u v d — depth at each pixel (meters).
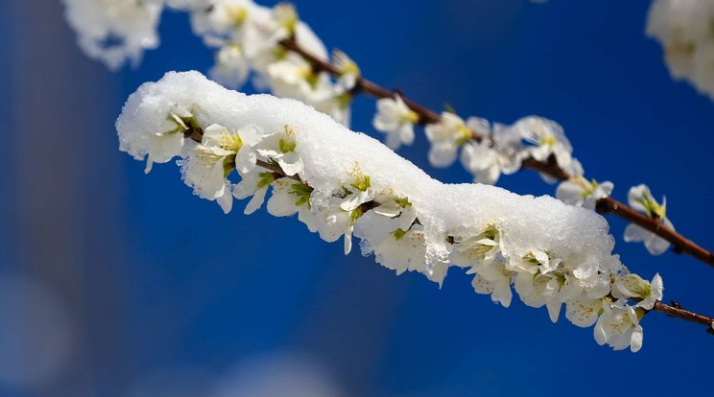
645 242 1.38
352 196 1.23
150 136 1.23
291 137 1.23
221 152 1.23
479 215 1.24
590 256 1.24
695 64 1.46
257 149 1.23
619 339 1.26
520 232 1.24
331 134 1.23
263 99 1.24
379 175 1.23
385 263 1.25
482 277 1.26
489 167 1.47
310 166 1.23
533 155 1.45
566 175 1.45
